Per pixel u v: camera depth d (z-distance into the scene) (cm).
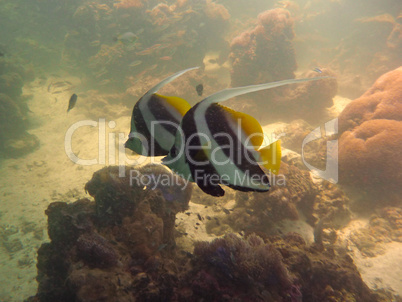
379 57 1377
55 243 387
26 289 561
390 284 469
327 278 363
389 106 728
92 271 294
